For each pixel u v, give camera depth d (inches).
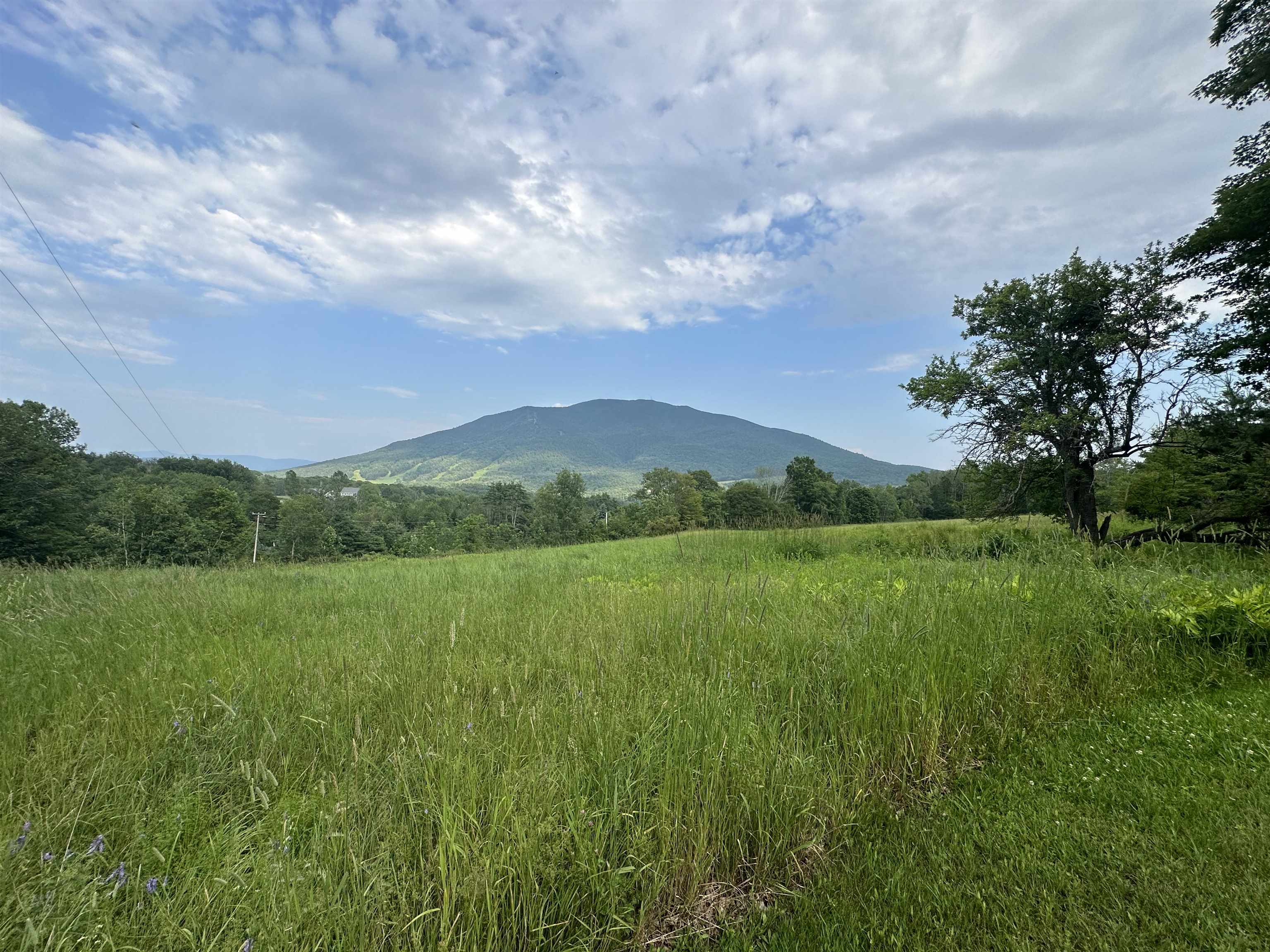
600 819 82.7
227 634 204.4
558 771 92.8
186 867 75.3
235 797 94.7
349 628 216.8
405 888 71.7
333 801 88.4
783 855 87.5
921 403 725.9
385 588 351.9
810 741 113.9
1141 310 594.6
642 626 185.5
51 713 124.0
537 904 72.1
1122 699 141.9
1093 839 87.0
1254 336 498.3
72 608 245.0
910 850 89.3
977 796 103.7
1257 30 481.4
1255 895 71.9
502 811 79.6
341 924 65.5
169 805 88.0
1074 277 626.2
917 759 113.9
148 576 383.6
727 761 97.1
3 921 60.9
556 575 429.4
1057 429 614.5
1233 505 411.8
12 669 155.4
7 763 96.7
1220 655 161.3
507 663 160.7
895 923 73.1
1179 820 90.0
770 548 515.2
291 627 221.8
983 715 129.4
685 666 146.3
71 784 89.3
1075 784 104.4
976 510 741.3
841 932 72.7
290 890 64.6
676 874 80.5
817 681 138.3
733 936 73.4
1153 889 75.3
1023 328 663.1
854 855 88.3
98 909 64.6
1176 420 570.3
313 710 123.9
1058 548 253.3
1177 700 138.6
